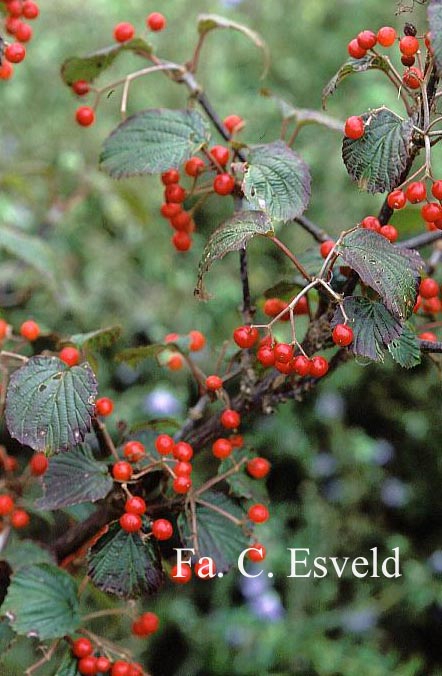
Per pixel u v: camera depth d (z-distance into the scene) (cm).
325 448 124
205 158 73
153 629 71
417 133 62
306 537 114
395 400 123
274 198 64
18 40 74
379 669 101
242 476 69
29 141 128
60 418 62
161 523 65
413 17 110
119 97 129
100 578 65
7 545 80
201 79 130
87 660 68
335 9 144
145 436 71
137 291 129
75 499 65
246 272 68
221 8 134
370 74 129
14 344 89
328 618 108
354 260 60
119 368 123
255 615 107
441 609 113
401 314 60
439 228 61
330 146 127
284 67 135
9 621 68
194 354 119
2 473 91
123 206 121
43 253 98
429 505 121
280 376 67
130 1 130
